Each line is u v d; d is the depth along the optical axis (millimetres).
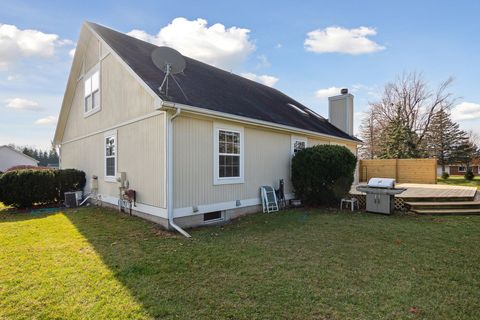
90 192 10234
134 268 3846
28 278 3525
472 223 6832
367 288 3291
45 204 9984
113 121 8555
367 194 8461
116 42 8875
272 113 9883
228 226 6742
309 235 5719
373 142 31422
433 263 4121
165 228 6180
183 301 2979
